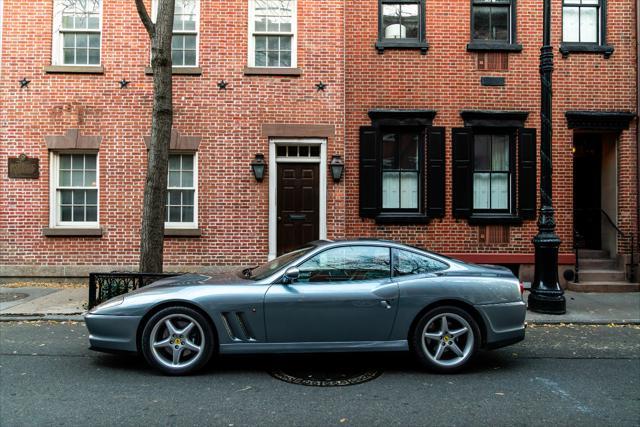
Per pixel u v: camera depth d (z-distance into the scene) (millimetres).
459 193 10258
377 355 5555
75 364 5125
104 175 9875
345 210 10148
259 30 10164
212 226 9906
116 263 9867
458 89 10359
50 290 9180
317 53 10031
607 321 7332
